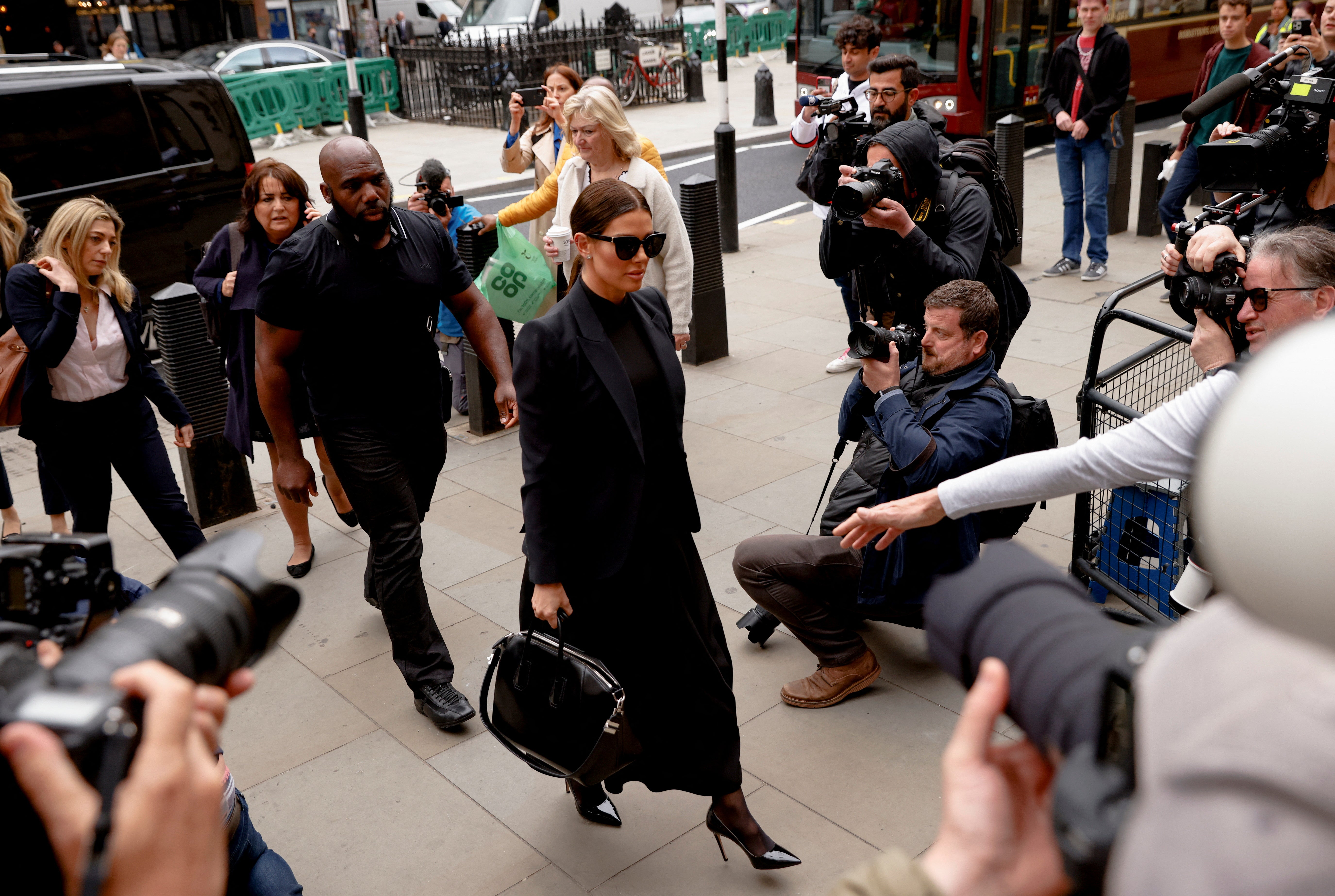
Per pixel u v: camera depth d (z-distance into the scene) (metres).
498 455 5.74
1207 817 0.53
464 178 13.93
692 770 2.74
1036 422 3.21
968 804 0.71
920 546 3.17
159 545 4.95
